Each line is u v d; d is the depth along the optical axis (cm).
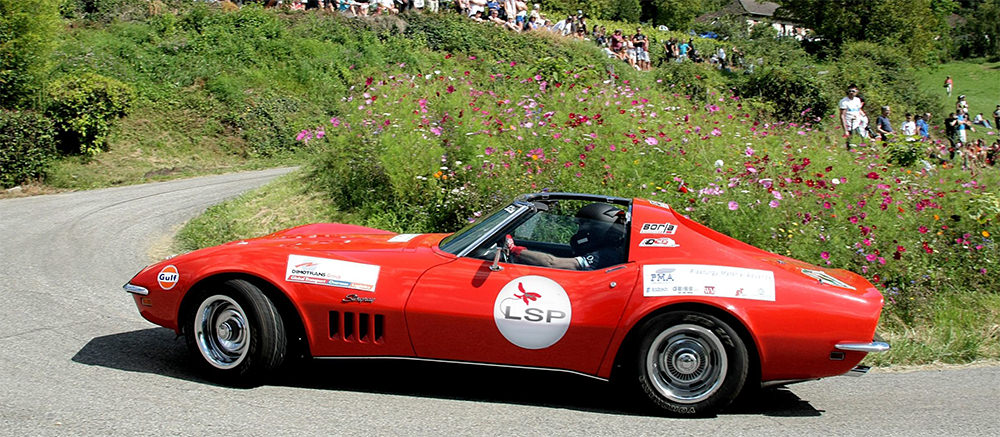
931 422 417
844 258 713
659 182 810
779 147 938
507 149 879
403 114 951
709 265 407
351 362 470
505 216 446
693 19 6072
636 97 1012
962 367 546
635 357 398
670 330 394
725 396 393
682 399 397
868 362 543
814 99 2412
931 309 679
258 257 423
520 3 3127
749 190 759
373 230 555
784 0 4788
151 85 2011
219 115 1992
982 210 827
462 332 406
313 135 1028
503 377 458
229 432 347
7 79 1603
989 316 689
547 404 414
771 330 391
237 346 416
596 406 415
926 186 880
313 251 432
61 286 667
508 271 414
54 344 487
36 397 385
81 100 1617
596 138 855
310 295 412
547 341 403
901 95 3048
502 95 1044
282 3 2680
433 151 866
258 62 2283
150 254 843
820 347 392
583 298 402
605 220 439
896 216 782
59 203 1222
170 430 347
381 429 361
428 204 859
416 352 412
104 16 2283
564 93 1002
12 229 967
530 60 2672
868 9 4316
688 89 2377
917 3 4338
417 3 2858
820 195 767
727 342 389
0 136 1385
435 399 412
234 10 2514
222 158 1862
